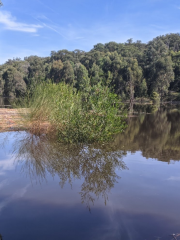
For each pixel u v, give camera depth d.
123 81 51.25
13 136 7.18
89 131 6.39
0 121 9.23
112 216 2.68
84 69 41.62
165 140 7.30
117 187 3.51
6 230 2.40
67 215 2.69
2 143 6.33
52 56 84.75
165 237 2.29
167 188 3.48
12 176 3.91
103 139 6.51
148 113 19.84
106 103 6.84
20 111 8.41
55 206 2.90
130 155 5.33
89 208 2.86
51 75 48.94
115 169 4.33
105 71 56.50
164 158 5.12
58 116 7.09
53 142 6.44
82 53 89.81
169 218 2.64
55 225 2.49
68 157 5.05
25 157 5.04
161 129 9.94
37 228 2.42
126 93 49.72
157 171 4.23
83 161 4.79
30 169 4.27
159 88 55.22
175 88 58.81
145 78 59.59
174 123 12.41
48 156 5.11
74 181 3.72
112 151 5.67
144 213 2.75
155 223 2.53
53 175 3.98
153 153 5.56
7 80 48.59
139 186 3.54
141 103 44.16
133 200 3.08
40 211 2.77
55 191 3.33
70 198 3.12
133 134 8.38
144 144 6.60
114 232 2.36
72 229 2.42
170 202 3.03
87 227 2.46
